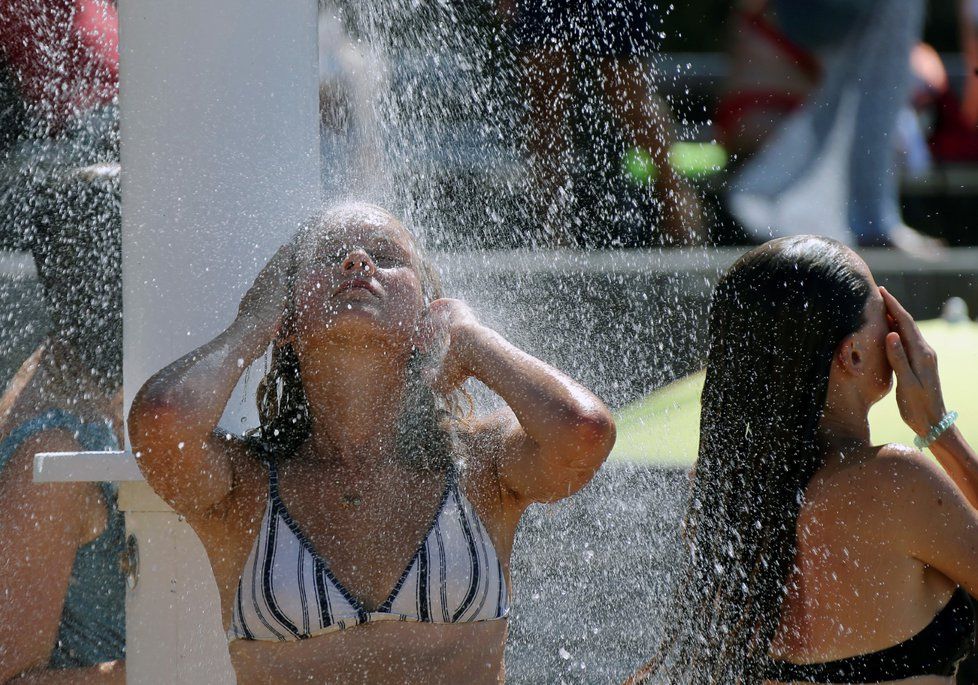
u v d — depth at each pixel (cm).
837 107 2309
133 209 1014
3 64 1577
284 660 838
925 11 2462
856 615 902
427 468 886
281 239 1024
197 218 1006
